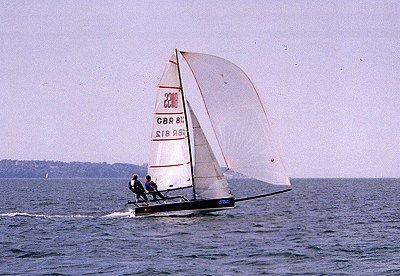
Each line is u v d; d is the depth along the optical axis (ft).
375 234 398.83
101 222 476.13
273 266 278.67
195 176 453.99
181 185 456.04
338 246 338.54
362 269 270.67
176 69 456.86
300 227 436.35
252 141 446.19
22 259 301.02
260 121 447.42
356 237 381.60
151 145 454.40
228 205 451.12
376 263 285.02
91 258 301.63
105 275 259.19
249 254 311.27
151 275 259.80
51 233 405.59
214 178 452.35
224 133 447.83
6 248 335.47
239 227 427.33
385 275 257.55
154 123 453.99
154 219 456.45
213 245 342.64
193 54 448.65
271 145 447.83
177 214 455.22
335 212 599.98
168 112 455.22
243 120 446.19
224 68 446.60
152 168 455.63
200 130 452.35
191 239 367.04
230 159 447.83
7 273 263.70
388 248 330.54
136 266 278.67
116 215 549.54
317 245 342.44
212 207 451.53
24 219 515.50
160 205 455.63
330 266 278.05
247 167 447.42
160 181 456.04
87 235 392.06
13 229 432.25
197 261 291.79
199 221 454.81
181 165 456.45
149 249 329.72
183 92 456.45
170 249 328.90
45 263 288.30
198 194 454.40
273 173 447.01
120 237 378.73
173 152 456.04
